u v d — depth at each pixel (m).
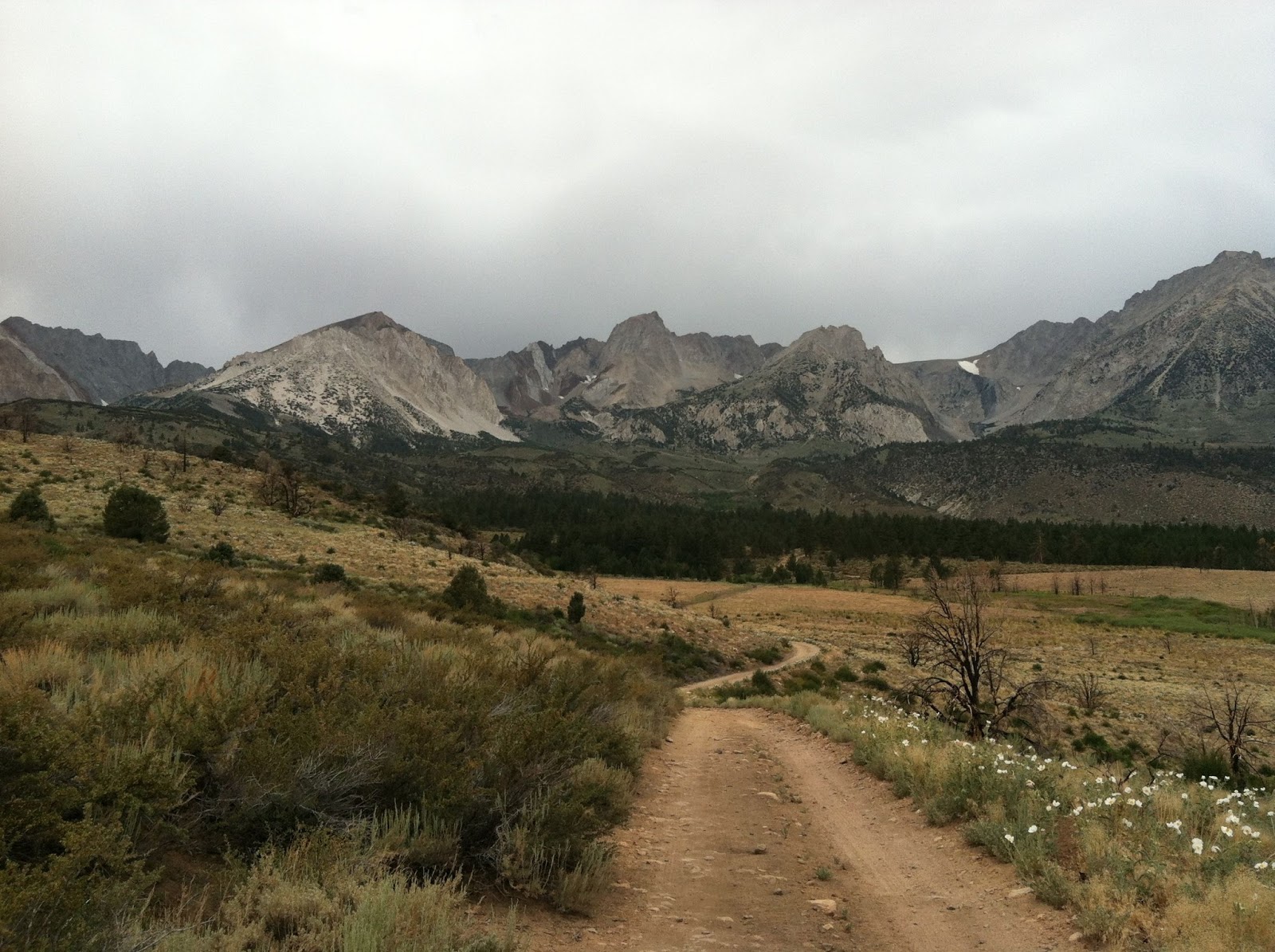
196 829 4.89
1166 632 85.44
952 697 17.89
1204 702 38.62
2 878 3.06
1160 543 161.50
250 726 5.60
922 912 6.21
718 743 15.81
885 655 59.91
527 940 4.68
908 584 133.50
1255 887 5.63
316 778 5.42
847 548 169.50
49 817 3.64
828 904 6.35
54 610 12.05
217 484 63.72
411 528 70.62
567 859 6.21
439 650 12.55
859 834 8.91
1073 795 8.74
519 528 176.00
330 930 3.94
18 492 44.53
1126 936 5.21
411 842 5.30
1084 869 6.48
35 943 3.01
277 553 41.66
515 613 38.97
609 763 10.23
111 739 5.10
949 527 185.75
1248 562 150.38
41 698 4.97
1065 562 160.62
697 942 5.28
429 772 5.99
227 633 9.73
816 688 34.56
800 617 89.88
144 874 3.71
